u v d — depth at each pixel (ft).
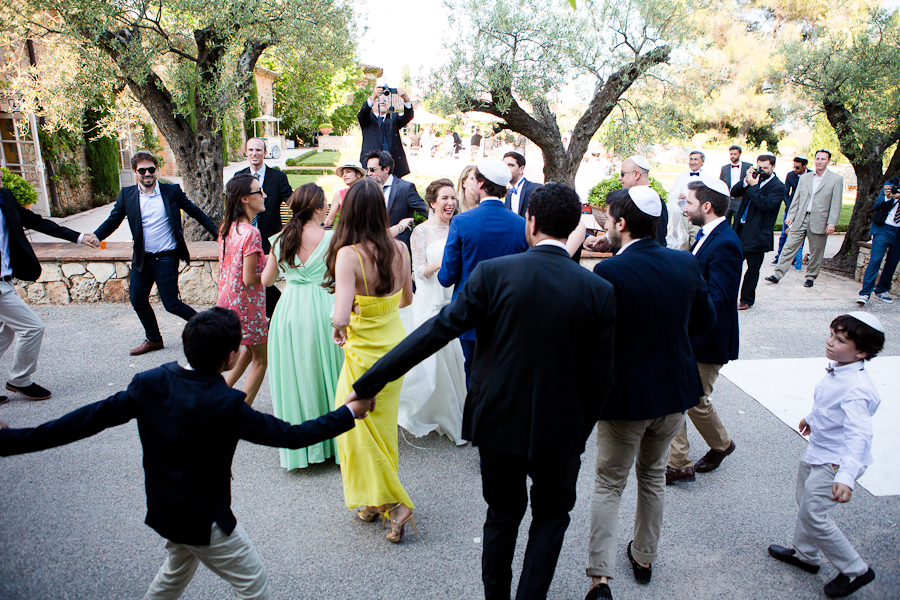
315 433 6.75
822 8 76.89
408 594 8.61
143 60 21.16
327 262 9.60
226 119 24.44
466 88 22.56
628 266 7.88
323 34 24.59
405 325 14.43
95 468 11.66
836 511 10.92
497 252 10.68
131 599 8.38
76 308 21.31
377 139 22.33
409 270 10.04
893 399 15.46
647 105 26.07
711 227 10.61
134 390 6.39
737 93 80.02
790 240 26.71
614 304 6.90
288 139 124.98
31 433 6.10
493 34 22.36
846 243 30.30
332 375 11.55
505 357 6.79
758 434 13.84
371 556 9.42
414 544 9.74
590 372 6.95
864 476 12.09
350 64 28.50
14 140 39.78
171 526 6.48
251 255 11.88
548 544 7.13
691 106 27.50
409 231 18.15
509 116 25.11
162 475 6.43
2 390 14.80
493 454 7.10
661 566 9.38
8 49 32.42
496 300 6.75
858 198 29.37
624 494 11.38
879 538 10.14
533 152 98.58
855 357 8.64
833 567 9.46
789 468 12.39
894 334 20.45
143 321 17.22
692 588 8.92
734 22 82.48
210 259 21.71
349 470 9.75
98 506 10.46
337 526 10.18
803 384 16.56
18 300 13.52
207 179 25.32
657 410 7.98
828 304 24.17
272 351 11.44
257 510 10.55
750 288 23.07
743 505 11.07
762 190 21.86
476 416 7.08
